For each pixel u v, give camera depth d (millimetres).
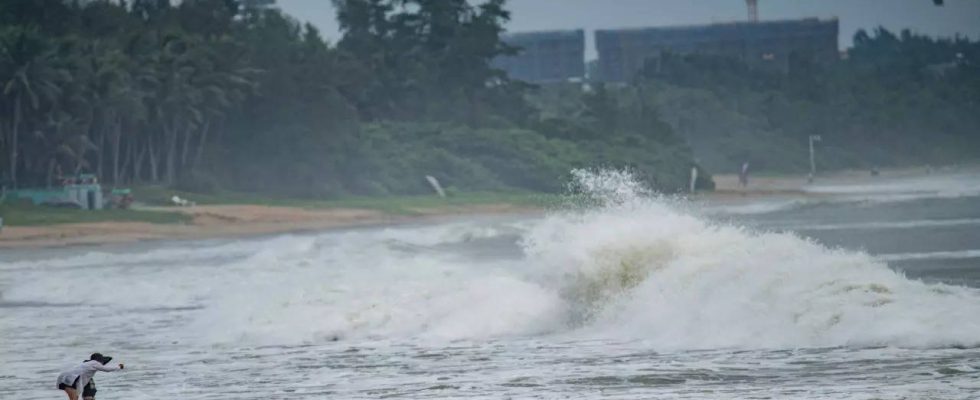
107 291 143375
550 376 75625
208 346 96500
